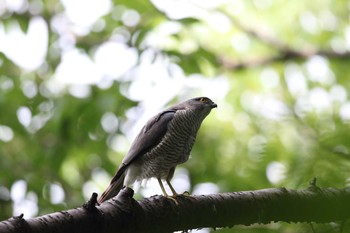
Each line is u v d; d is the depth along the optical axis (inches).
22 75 561.6
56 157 508.7
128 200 229.5
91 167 545.6
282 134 447.8
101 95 502.0
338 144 226.4
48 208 431.2
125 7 575.5
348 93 642.2
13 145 540.4
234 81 705.0
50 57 564.1
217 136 629.0
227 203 256.7
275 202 256.4
